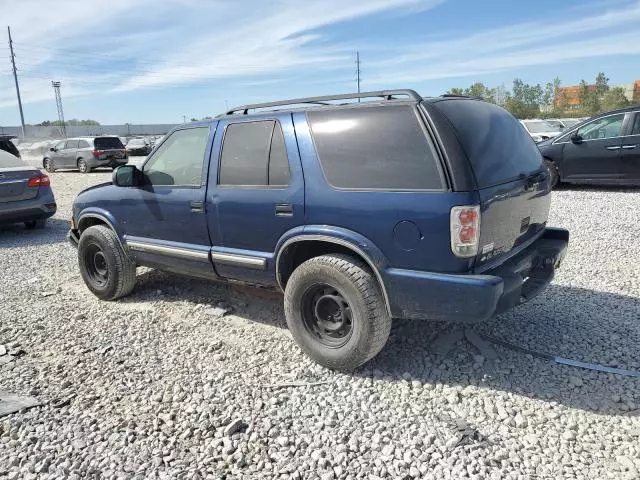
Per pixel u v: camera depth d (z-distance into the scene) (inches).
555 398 130.4
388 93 139.0
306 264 145.6
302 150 147.0
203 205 171.5
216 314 193.3
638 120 404.8
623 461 106.6
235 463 110.9
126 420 127.2
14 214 356.2
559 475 103.6
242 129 162.9
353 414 126.3
